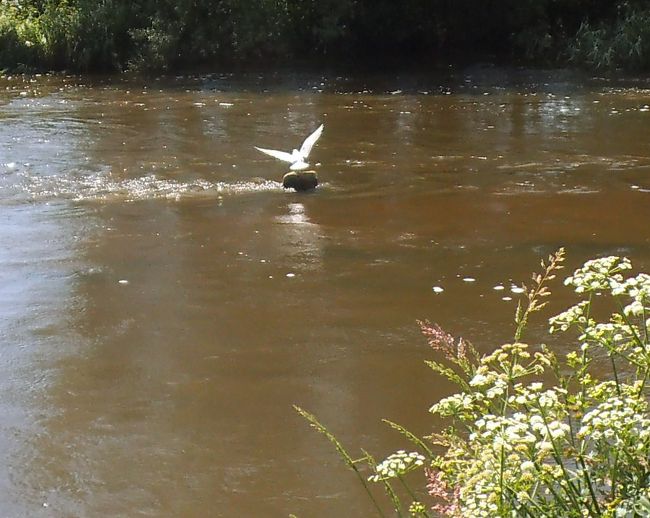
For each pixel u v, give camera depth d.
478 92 19.86
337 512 4.55
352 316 7.13
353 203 10.67
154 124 16.08
